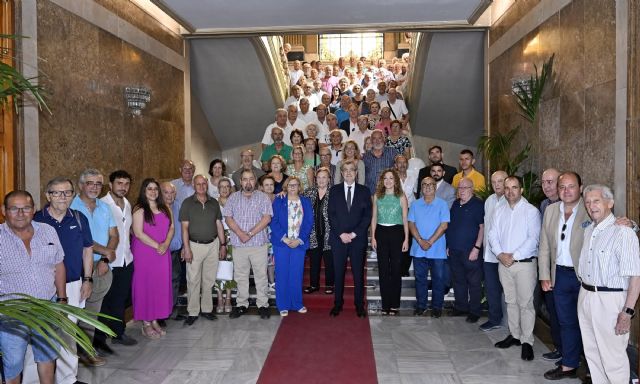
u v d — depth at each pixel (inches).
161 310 231.1
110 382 183.0
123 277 217.8
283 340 227.1
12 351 141.8
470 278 251.4
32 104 199.6
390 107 398.6
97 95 252.7
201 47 389.1
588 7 207.0
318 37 679.1
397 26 350.6
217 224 260.8
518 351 211.3
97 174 195.0
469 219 248.5
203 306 257.8
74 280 173.2
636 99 172.1
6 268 140.6
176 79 358.3
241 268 260.8
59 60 219.9
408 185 294.5
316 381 183.5
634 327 173.2
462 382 181.6
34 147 201.2
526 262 201.0
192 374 190.2
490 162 322.7
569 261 174.6
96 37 251.9
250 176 256.1
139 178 299.4
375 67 570.3
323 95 460.1
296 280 264.8
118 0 276.7
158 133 327.6
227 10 315.3
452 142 455.8
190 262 250.4
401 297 280.4
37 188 203.2
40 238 145.7
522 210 202.1
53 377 155.3
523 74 285.4
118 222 214.7
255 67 410.0
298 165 301.1
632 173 173.3
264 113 456.4
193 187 279.1
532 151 271.1
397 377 186.7
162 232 231.6
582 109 213.2
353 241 257.3
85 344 76.0
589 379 173.8
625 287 149.3
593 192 151.6
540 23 259.1
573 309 177.3
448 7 315.3
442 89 405.7
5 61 187.9
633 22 172.6
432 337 230.4
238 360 203.9
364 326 246.5
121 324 221.3
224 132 473.7
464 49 372.5
